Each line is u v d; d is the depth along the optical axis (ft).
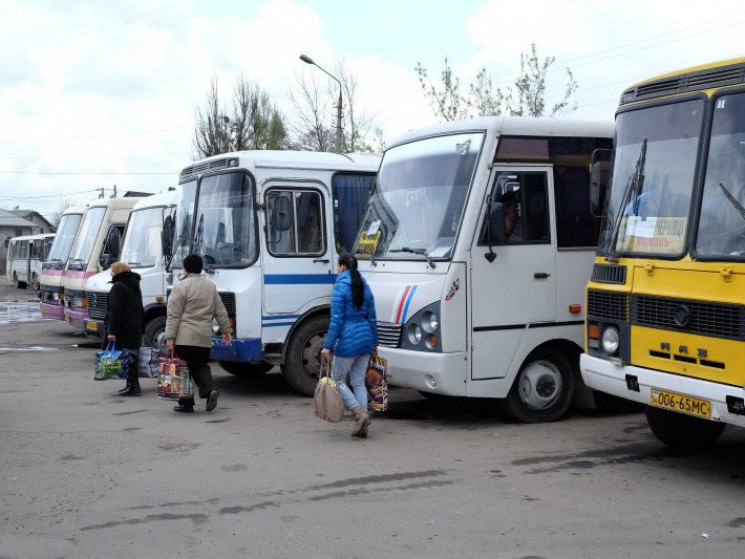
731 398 19.11
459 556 16.52
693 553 16.65
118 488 21.61
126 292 36.32
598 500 20.24
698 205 20.72
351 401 27.25
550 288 29.32
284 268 35.73
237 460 24.43
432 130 30.86
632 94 23.88
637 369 21.77
